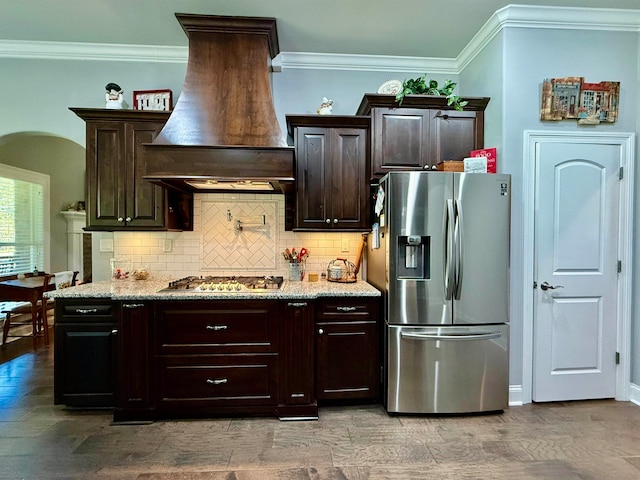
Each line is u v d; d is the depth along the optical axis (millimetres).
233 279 2965
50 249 5590
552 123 2633
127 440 2156
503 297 2496
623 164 2660
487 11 2576
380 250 2646
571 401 2656
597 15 2584
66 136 3105
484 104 2791
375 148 2773
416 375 2441
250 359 2412
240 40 2604
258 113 2521
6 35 2898
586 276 2652
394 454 2029
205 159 2365
